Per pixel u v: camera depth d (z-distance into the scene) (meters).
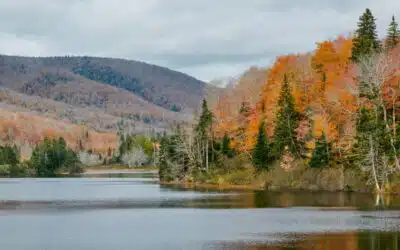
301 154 104.19
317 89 108.75
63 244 44.94
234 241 45.28
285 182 103.88
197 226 54.12
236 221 57.31
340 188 92.88
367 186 87.75
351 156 89.12
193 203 78.19
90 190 114.44
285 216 60.75
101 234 49.66
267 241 45.00
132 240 46.38
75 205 77.62
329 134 98.62
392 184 82.56
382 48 96.00
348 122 97.12
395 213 61.12
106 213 66.50
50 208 73.38
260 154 111.19
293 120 103.88
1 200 87.56
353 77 96.38
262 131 111.44
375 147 82.12
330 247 41.97
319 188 96.69
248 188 111.06
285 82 104.50
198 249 42.09
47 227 54.25
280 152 104.81
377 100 83.44
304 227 52.12
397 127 83.44
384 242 43.59
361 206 68.56
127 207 73.81
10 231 51.78
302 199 80.00
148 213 66.06
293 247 42.28
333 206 69.38
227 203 77.31
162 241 45.75
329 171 96.06
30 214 65.94
